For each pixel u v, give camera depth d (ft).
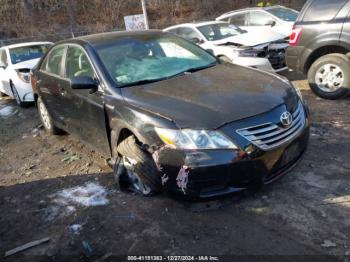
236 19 38.65
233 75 13.26
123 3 75.10
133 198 12.55
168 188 10.81
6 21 69.62
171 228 10.77
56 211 12.49
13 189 14.66
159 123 10.82
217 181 10.26
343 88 19.72
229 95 11.43
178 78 13.23
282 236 9.86
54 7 73.56
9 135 21.99
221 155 10.11
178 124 10.48
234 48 25.62
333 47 20.43
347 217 10.25
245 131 10.30
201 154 10.13
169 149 10.51
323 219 10.29
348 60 19.31
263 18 36.45
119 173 12.75
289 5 71.05
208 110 10.66
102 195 13.05
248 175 10.39
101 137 14.10
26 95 26.96
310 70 20.93
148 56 14.55
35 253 10.57
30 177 15.55
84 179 14.53
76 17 73.20
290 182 12.27
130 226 11.12
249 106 10.84
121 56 14.25
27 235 11.48
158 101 11.57
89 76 14.03
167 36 16.15
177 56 14.97
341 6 19.52
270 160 10.59
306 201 11.17
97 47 14.64
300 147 11.71
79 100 14.79
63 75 16.37
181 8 74.84
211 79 12.87
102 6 74.49
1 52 31.78
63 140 19.60
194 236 10.32
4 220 12.47
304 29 20.80
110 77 13.38
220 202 11.55
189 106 10.98
